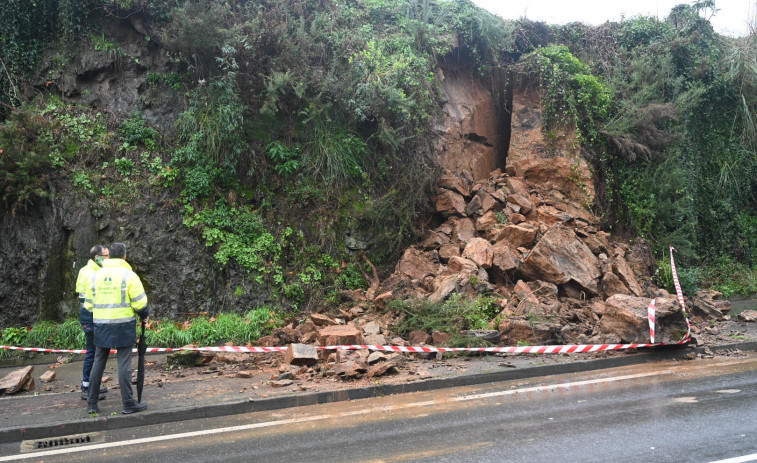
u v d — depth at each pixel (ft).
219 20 37.76
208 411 20.44
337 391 22.06
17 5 37.68
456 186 44.98
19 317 32.86
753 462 14.37
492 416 19.19
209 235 35.86
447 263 39.78
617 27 57.77
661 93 54.19
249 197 38.24
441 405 20.86
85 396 22.43
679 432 16.89
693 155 55.93
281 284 36.78
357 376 23.98
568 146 48.34
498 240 40.34
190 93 38.73
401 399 21.98
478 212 44.19
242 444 16.97
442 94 47.44
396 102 41.01
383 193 42.22
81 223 34.19
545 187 48.03
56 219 33.86
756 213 60.08
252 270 36.45
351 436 17.38
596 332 31.12
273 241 37.47
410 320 31.22
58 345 31.68
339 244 39.47
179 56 38.40
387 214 41.32
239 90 38.47
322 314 34.37
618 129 49.24
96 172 35.60
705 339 31.99
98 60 38.65
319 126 40.57
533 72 50.31
